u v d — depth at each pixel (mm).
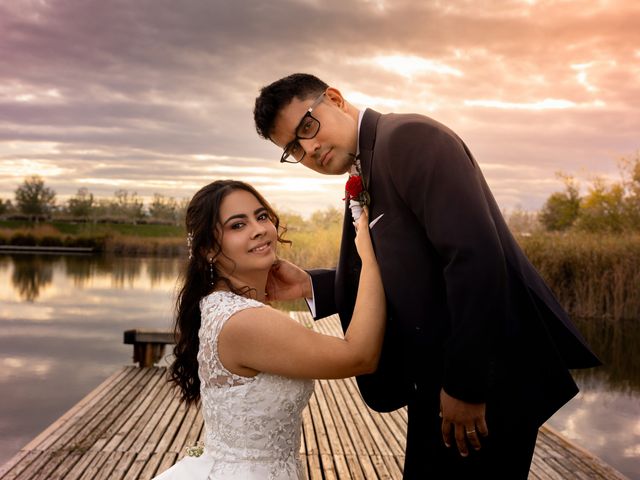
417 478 1957
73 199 44875
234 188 2020
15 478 3258
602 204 15430
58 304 11938
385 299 1903
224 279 2027
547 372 1787
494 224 1824
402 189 1805
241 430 1854
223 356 1839
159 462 3518
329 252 13758
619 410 5523
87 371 6684
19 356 7336
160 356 6371
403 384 2043
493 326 1617
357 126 2023
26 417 5066
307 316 9422
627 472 4043
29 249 31641
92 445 3768
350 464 3592
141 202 43938
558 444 4008
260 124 2080
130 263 23656
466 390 1634
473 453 1824
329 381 5645
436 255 1838
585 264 10836
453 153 1752
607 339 8664
